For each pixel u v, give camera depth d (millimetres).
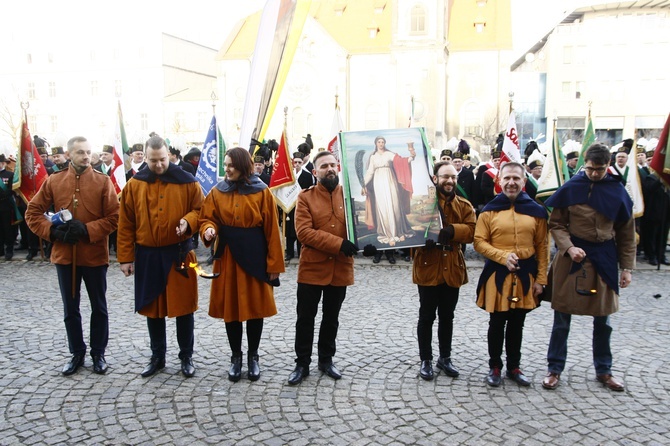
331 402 4398
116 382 4773
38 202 4984
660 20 49906
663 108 50469
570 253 4555
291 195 10000
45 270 9500
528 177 8602
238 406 4320
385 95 44750
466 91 44219
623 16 50219
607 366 4750
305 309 4809
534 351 5594
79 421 4062
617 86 50906
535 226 4703
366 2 48625
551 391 4625
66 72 59531
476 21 44656
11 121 49062
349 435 3873
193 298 4934
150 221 4773
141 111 58031
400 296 7781
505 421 4086
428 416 4164
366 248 4684
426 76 43562
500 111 43719
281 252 4871
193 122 55656
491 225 4746
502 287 4645
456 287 4875
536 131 51250
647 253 10047
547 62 53750
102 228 4977
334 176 4812
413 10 43344
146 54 57500
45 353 5469
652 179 9688
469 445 3742
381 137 4918
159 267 4820
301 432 3912
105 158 11273
